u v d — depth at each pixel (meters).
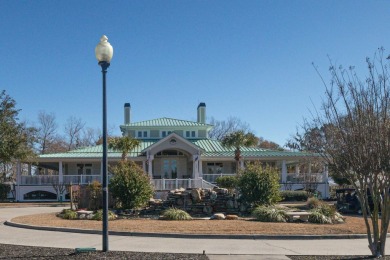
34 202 39.97
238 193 23.88
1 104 35.50
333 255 11.70
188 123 49.22
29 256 11.21
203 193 23.34
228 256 11.36
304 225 17.66
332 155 10.31
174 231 15.85
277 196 23.52
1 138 34.59
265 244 13.76
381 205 10.82
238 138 40.25
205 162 45.66
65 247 12.94
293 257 11.28
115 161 43.69
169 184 35.69
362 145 9.88
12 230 17.30
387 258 10.70
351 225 18.09
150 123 48.72
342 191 29.06
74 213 21.42
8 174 61.47
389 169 9.77
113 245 13.40
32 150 38.53
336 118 10.52
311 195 36.50
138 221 19.30
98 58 12.06
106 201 11.94
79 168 45.59
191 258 11.02
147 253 11.70
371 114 9.89
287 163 48.50
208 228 16.53
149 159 40.72
